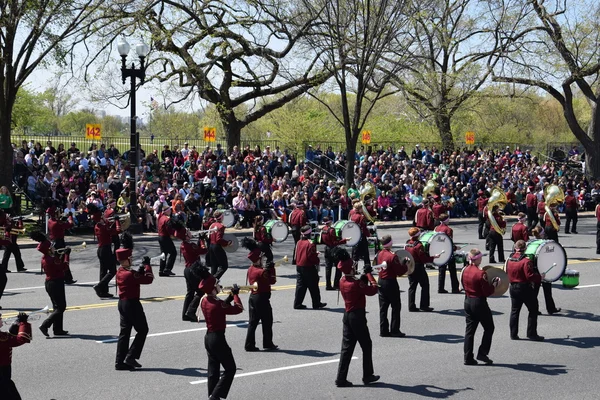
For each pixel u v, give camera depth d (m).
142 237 27.92
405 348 13.95
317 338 14.52
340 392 11.41
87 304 17.19
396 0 33.81
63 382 11.73
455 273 19.09
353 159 33.84
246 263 23.17
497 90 53.00
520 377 12.22
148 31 36.19
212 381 10.91
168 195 30.55
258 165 36.12
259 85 41.66
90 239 27.23
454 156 43.38
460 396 11.24
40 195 30.06
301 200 31.23
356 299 11.70
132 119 28.39
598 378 12.20
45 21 27.16
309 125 59.41
